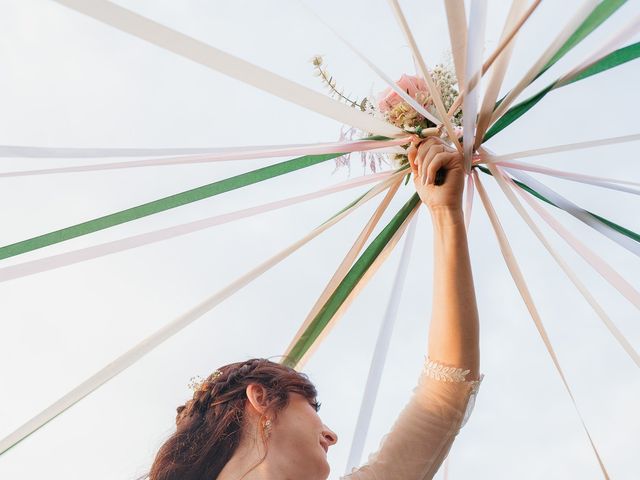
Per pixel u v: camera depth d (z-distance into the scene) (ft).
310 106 7.53
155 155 8.16
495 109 7.69
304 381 7.41
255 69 6.84
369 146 8.56
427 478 7.15
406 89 8.54
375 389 9.68
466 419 7.41
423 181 8.00
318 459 6.79
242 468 6.75
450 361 7.54
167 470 7.06
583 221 8.58
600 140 8.01
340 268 9.95
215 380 7.49
